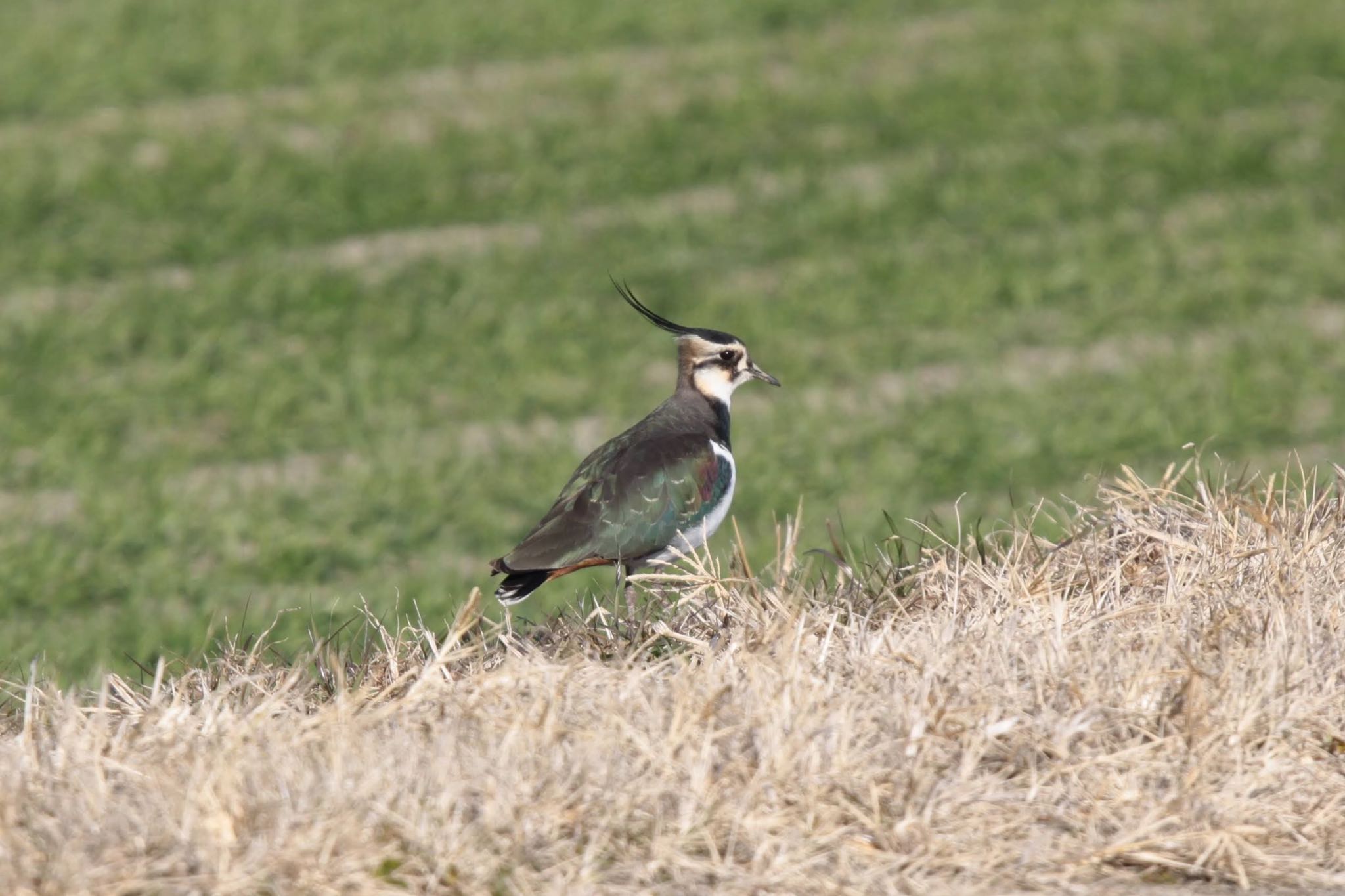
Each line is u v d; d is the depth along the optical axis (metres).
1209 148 30.22
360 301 25.16
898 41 35.72
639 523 10.84
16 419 20.88
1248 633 8.52
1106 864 7.14
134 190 29.56
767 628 8.71
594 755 7.27
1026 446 18.77
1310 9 36.50
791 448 18.98
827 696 7.80
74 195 29.41
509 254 26.89
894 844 7.10
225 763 7.05
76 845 6.64
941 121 31.84
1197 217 27.59
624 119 32.41
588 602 11.39
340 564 15.84
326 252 27.14
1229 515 10.19
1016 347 22.98
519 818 6.90
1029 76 33.62
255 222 28.31
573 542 10.76
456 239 27.58
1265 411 19.84
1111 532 10.35
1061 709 7.88
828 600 9.87
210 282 25.80
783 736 7.43
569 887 6.70
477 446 19.86
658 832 6.91
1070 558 10.07
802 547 14.69
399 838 6.85
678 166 30.38
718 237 27.48
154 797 6.94
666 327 11.98
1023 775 7.53
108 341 23.72
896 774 7.38
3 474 19.09
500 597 10.72
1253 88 32.75
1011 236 27.09
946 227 27.53
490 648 9.68
